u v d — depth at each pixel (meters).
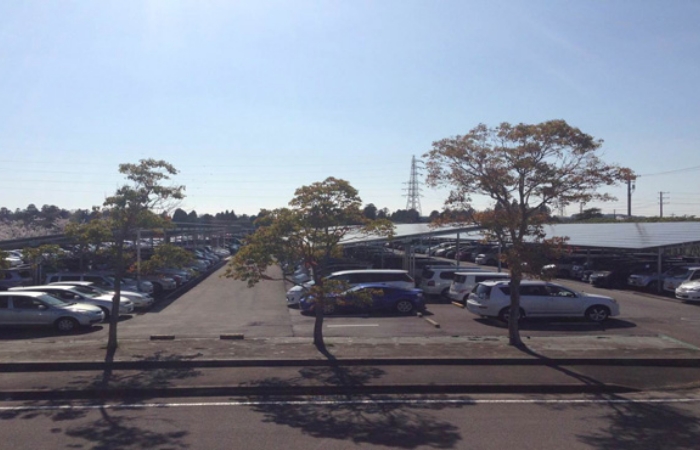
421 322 21.45
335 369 13.11
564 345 15.53
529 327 20.00
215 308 26.64
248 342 16.02
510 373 12.73
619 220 63.25
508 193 14.73
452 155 14.67
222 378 12.23
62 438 8.69
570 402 10.85
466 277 26.59
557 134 13.92
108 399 11.08
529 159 14.01
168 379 12.12
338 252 15.45
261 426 9.31
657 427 9.29
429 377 12.29
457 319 22.16
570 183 14.23
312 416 9.90
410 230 37.41
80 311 20.36
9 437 8.73
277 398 11.10
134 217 14.96
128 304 24.48
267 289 35.19
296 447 8.31
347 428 9.22
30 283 30.03
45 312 20.03
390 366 13.43
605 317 21.05
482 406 10.55
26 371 13.01
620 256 42.59
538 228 14.47
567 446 8.36
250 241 15.22
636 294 31.36
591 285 36.12
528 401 10.92
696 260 39.28
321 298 14.96
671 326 20.16
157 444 8.41
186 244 61.91
